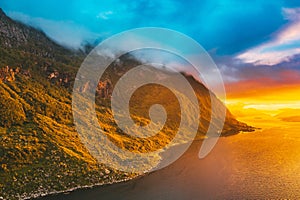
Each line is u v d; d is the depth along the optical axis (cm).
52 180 15975
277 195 14675
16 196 14438
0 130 19675
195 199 14412
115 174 17938
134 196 14925
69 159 17988
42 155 17800
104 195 15100
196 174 18875
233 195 14812
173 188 16088
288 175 18238
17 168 16138
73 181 16300
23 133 19775
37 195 14838
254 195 14750
